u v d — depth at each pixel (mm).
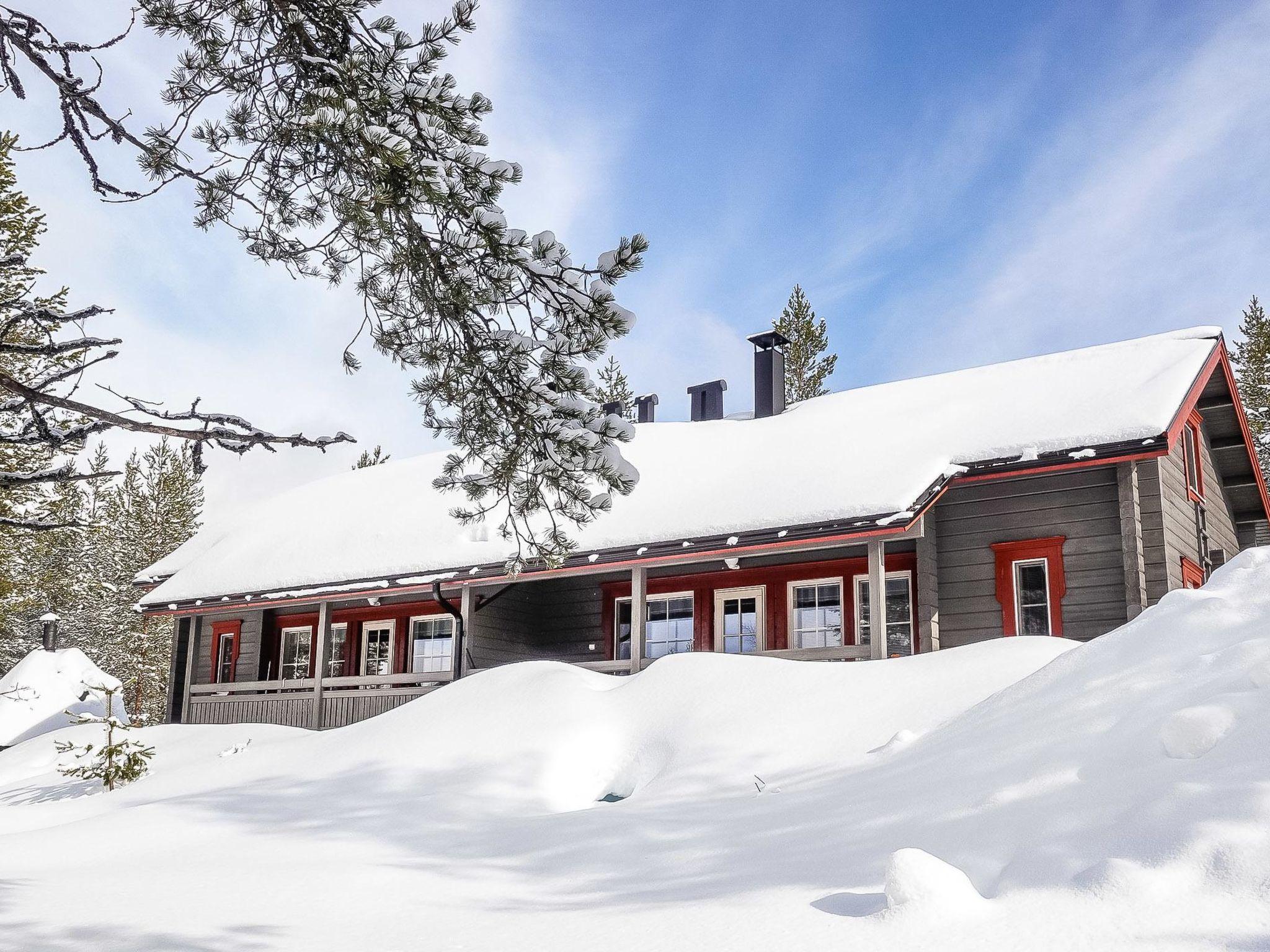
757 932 4949
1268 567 7016
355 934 5844
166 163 5270
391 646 18469
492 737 11711
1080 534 12766
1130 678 6637
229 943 5688
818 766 9195
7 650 35406
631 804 9398
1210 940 3977
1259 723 5172
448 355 5648
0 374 4172
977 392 15844
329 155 5379
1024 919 4477
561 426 5340
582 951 5066
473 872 7566
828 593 14703
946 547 13648
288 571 18500
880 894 5156
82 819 11727
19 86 4875
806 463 14961
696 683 11852
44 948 5660
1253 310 32969
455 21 5008
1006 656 10570
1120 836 4879
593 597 17047
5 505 20500
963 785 6457
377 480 22375
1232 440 16094
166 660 39375
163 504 42031
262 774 12281
